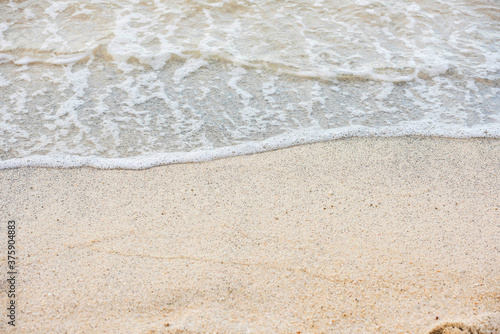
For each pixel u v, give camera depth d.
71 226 2.88
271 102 4.18
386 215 2.97
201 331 2.19
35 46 4.86
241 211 3.01
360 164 3.46
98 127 3.87
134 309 2.33
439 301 2.35
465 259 2.63
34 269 2.56
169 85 4.37
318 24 5.32
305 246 2.72
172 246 2.73
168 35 5.05
